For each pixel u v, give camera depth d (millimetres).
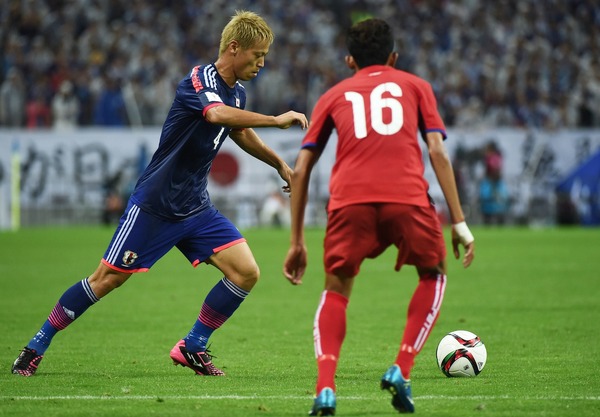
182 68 108250
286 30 116125
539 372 27953
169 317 41906
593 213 99625
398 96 21609
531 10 124000
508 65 110875
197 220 27719
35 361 27391
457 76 110438
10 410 22188
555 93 113125
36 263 64812
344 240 21328
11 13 114562
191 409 22375
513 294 49500
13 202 95688
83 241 81188
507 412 21938
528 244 79938
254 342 34969
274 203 97875
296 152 97188
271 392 24781
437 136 21422
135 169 96562
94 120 100938
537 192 100312
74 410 22219
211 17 117375
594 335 36125
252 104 105125
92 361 30312
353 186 21188
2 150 95438
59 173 95938
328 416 20531
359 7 123250
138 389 25156
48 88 103250
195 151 26953
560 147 100375
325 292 21734
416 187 21234
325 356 20922
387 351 32594
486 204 99938
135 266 27156
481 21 120438
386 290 52156
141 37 113000
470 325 39000
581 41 124000
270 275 59438
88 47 110438
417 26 119688
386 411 22062
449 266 64062
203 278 58562
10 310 43594
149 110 101688
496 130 100438
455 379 26766
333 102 21844
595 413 21859
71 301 27234
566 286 52750
